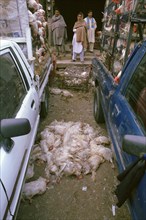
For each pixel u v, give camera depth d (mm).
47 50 5852
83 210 2512
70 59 9031
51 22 9000
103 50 4691
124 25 3012
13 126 1509
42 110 4551
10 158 1592
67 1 12633
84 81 6477
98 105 4191
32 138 2578
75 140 3584
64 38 9250
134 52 2395
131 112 1995
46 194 2727
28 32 3291
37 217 2424
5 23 3271
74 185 2871
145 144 1397
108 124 2916
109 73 3486
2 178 1405
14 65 2445
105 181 2941
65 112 5152
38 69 3887
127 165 1855
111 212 2482
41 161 3248
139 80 2066
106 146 3619
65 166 3016
